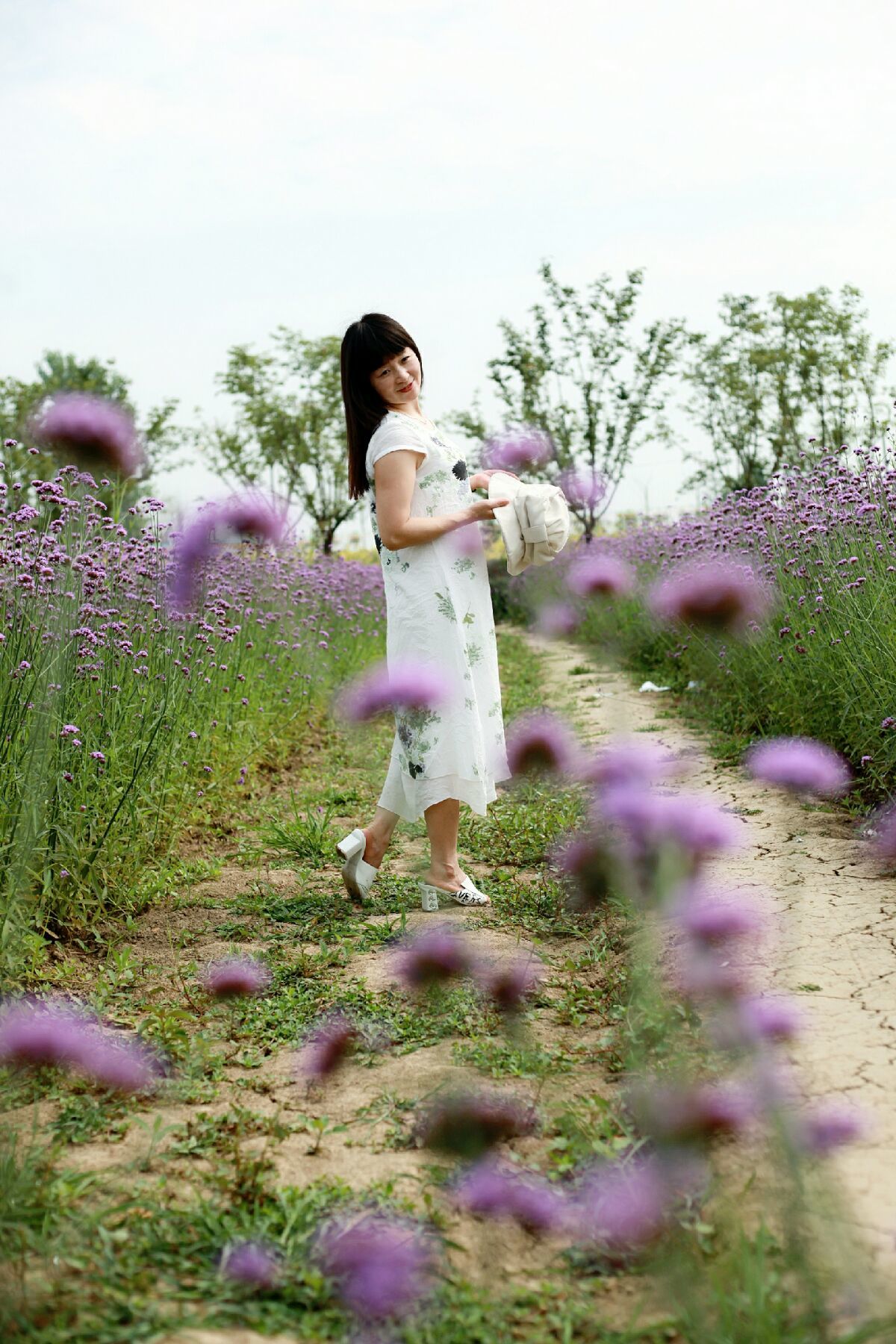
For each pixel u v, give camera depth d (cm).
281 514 302
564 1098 231
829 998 260
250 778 555
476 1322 162
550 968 315
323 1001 293
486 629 374
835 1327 150
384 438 356
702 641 625
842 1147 197
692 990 266
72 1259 172
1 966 295
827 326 1955
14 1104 234
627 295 2050
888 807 417
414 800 365
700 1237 175
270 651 693
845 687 491
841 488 577
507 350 2081
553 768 228
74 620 361
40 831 309
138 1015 287
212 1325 159
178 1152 215
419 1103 231
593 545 1053
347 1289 166
